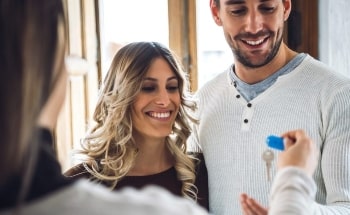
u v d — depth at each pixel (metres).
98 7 2.45
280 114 1.68
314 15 2.42
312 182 0.84
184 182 1.88
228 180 1.76
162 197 0.65
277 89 1.71
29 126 0.57
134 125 1.86
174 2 2.48
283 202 0.79
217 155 1.80
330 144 1.59
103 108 1.93
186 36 2.50
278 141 1.02
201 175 1.92
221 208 1.79
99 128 1.95
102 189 0.64
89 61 2.41
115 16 2.55
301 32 2.44
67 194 0.60
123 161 1.87
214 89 1.91
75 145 2.35
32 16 0.59
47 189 0.59
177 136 1.93
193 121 1.92
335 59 2.33
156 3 2.54
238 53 1.73
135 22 2.56
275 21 1.68
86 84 2.41
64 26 0.65
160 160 1.91
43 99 0.60
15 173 0.57
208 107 1.89
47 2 0.61
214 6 1.85
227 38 1.76
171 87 1.86
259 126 1.70
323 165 1.60
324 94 1.63
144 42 1.88
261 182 1.67
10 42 0.58
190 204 0.66
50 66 0.61
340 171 1.55
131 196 0.63
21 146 0.57
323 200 1.63
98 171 1.88
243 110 1.75
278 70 1.73
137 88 1.81
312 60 1.74
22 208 0.58
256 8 1.66
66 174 1.89
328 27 2.35
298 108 1.66
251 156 1.70
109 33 2.55
